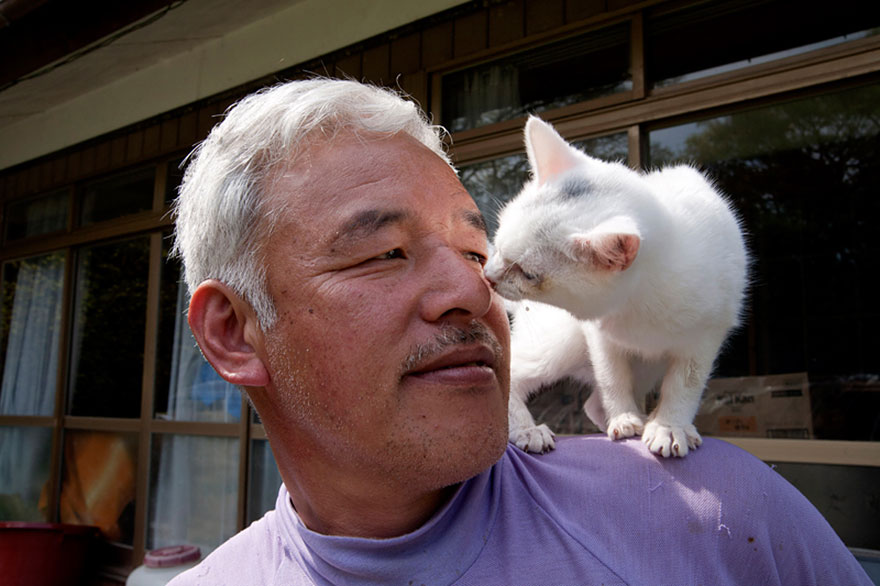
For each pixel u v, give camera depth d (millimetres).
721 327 1519
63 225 4840
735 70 2473
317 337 818
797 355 3227
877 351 3172
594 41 2773
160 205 4172
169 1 2926
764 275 3305
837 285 3289
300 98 938
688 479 925
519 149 2904
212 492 3902
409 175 886
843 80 2295
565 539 847
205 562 1003
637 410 1668
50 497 4684
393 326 793
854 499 2297
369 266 831
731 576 861
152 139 4254
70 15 3162
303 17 3531
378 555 816
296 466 907
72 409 4723
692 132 2742
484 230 1010
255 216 888
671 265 1458
